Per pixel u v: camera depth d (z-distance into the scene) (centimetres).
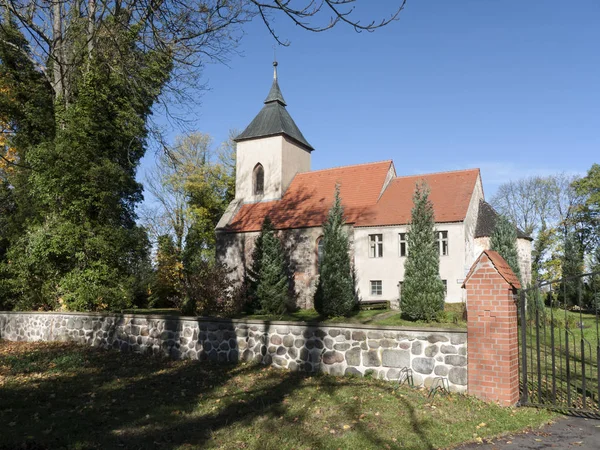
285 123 3503
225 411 695
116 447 550
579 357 1274
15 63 2123
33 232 1781
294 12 679
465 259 2527
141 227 1923
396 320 2000
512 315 778
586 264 3584
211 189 3991
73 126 1753
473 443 579
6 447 539
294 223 3019
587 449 561
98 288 1722
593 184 4178
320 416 662
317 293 2292
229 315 1900
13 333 1683
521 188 4866
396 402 727
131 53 1405
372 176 3144
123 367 1038
